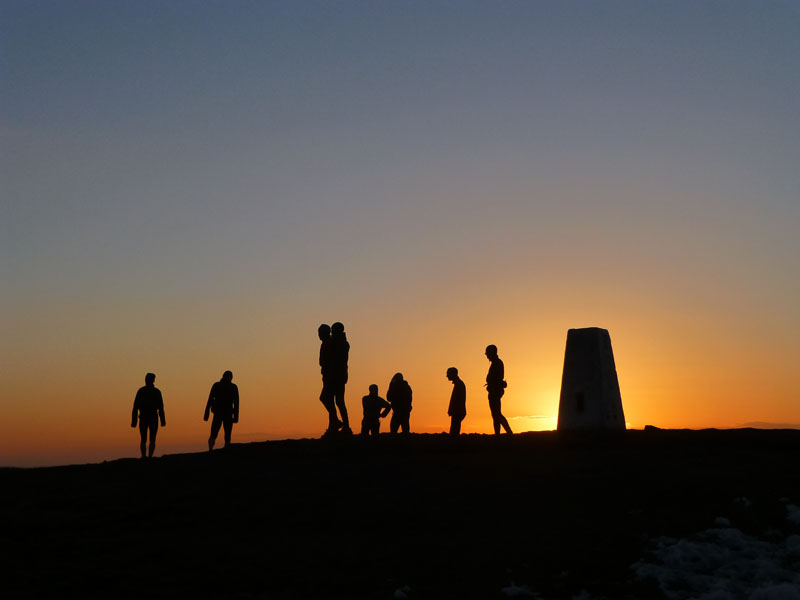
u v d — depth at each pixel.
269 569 10.79
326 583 10.25
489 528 12.29
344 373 21.33
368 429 24.16
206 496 14.84
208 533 12.70
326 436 20.70
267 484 15.49
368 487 14.88
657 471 14.67
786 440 16.78
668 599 9.74
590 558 10.87
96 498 15.20
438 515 13.01
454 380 22.47
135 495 15.28
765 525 11.86
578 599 9.73
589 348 19.30
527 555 11.02
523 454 17.28
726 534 11.48
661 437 17.86
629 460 15.79
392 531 12.48
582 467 15.41
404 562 10.93
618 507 12.90
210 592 10.00
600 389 19.00
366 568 10.78
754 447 16.75
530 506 13.20
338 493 14.55
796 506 12.40
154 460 19.73
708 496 13.12
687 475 14.24
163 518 13.68
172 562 11.18
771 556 10.84
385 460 17.34
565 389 19.38
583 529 11.94
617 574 10.41
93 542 12.26
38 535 12.78
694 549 10.98
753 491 13.18
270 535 12.49
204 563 11.09
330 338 21.39
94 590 10.08
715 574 10.41
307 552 11.48
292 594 9.91
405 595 9.73
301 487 15.09
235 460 18.50
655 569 10.43
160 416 21.91
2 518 13.84
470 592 9.88
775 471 14.34
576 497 13.52
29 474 18.64
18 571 10.85
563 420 19.23
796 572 10.29
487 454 17.56
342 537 12.27
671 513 12.46
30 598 9.79
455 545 11.58
